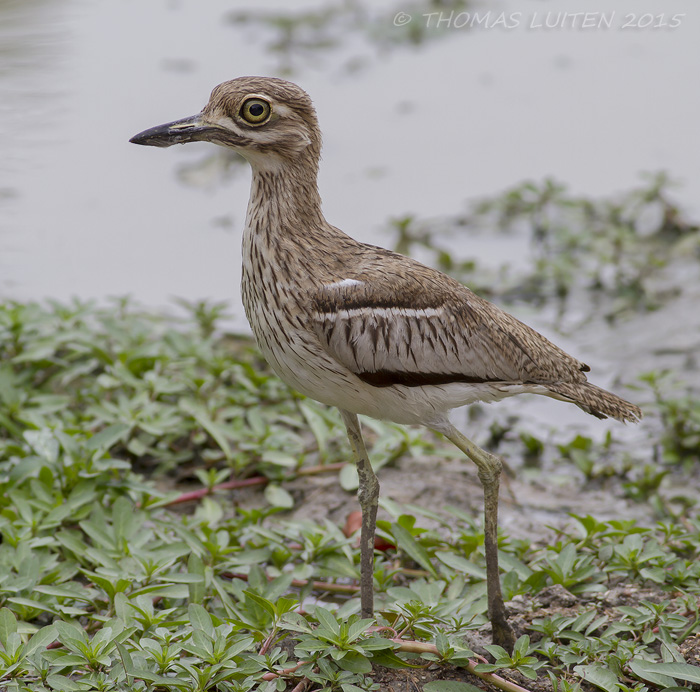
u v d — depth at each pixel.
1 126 16.41
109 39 20.14
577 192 16.41
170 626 7.62
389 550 9.43
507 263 15.15
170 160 17.34
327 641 7.03
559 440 12.03
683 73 20.27
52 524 8.75
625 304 14.20
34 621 8.19
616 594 8.37
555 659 7.58
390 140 18.00
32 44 16.66
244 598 7.91
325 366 7.57
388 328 7.50
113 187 16.45
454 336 7.68
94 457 9.66
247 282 7.74
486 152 17.67
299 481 10.75
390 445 10.98
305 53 20.27
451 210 16.19
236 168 17.16
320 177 16.94
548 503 10.71
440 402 7.71
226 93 7.70
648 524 10.18
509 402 13.02
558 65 20.77
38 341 11.53
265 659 6.98
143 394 10.96
